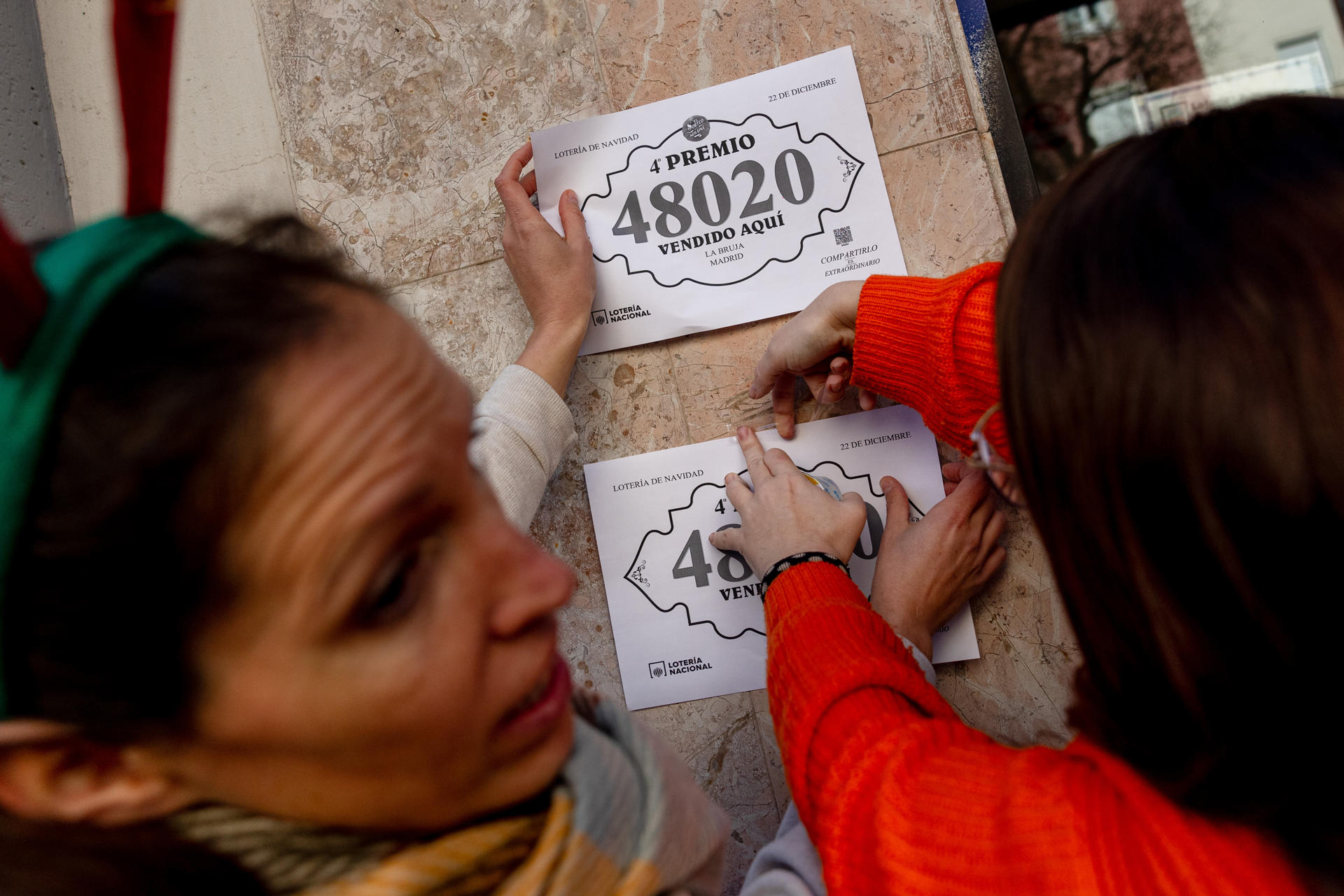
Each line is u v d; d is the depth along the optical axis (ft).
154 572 0.88
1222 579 1.04
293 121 3.18
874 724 1.64
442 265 3.09
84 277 0.90
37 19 3.33
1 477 0.85
